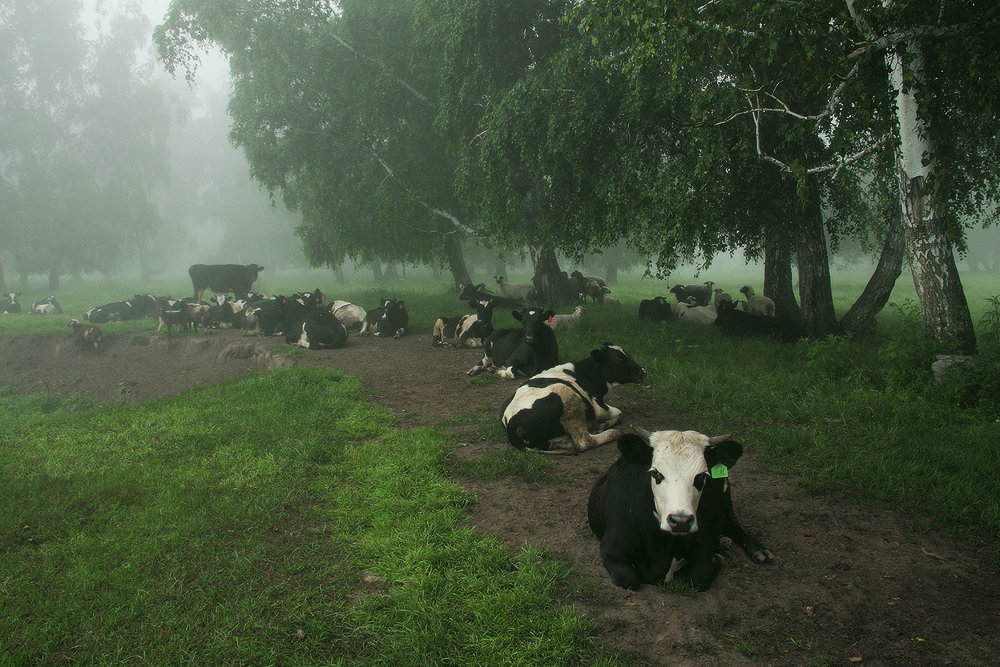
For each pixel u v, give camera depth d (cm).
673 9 827
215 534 463
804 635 344
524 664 318
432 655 322
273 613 365
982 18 739
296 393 911
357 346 1408
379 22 2136
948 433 655
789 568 414
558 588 390
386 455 632
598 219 1398
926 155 885
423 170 2269
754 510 502
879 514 492
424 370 1097
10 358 1775
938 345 873
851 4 827
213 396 917
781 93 1103
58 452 666
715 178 1095
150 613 364
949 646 335
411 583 389
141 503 526
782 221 1273
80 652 333
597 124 1253
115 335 1802
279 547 445
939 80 1005
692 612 364
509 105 1370
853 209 1549
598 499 435
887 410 735
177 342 1666
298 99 2331
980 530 460
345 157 2359
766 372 963
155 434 733
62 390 1556
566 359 1106
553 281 2291
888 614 364
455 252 2766
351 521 483
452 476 581
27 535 464
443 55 1827
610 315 1906
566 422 637
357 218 2436
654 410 795
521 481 568
